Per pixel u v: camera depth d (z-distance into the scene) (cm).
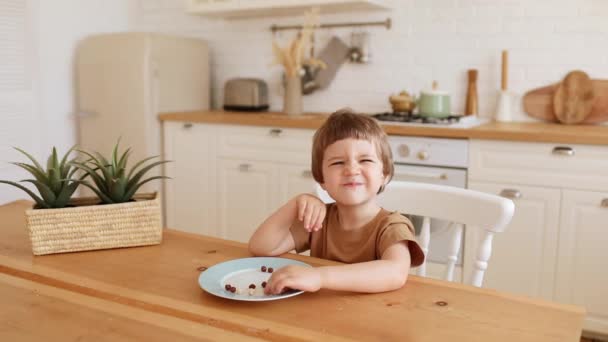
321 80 350
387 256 102
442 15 315
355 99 344
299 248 126
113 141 345
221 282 99
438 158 260
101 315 86
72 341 77
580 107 285
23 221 144
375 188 107
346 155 105
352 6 315
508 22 300
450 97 300
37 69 343
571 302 241
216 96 392
